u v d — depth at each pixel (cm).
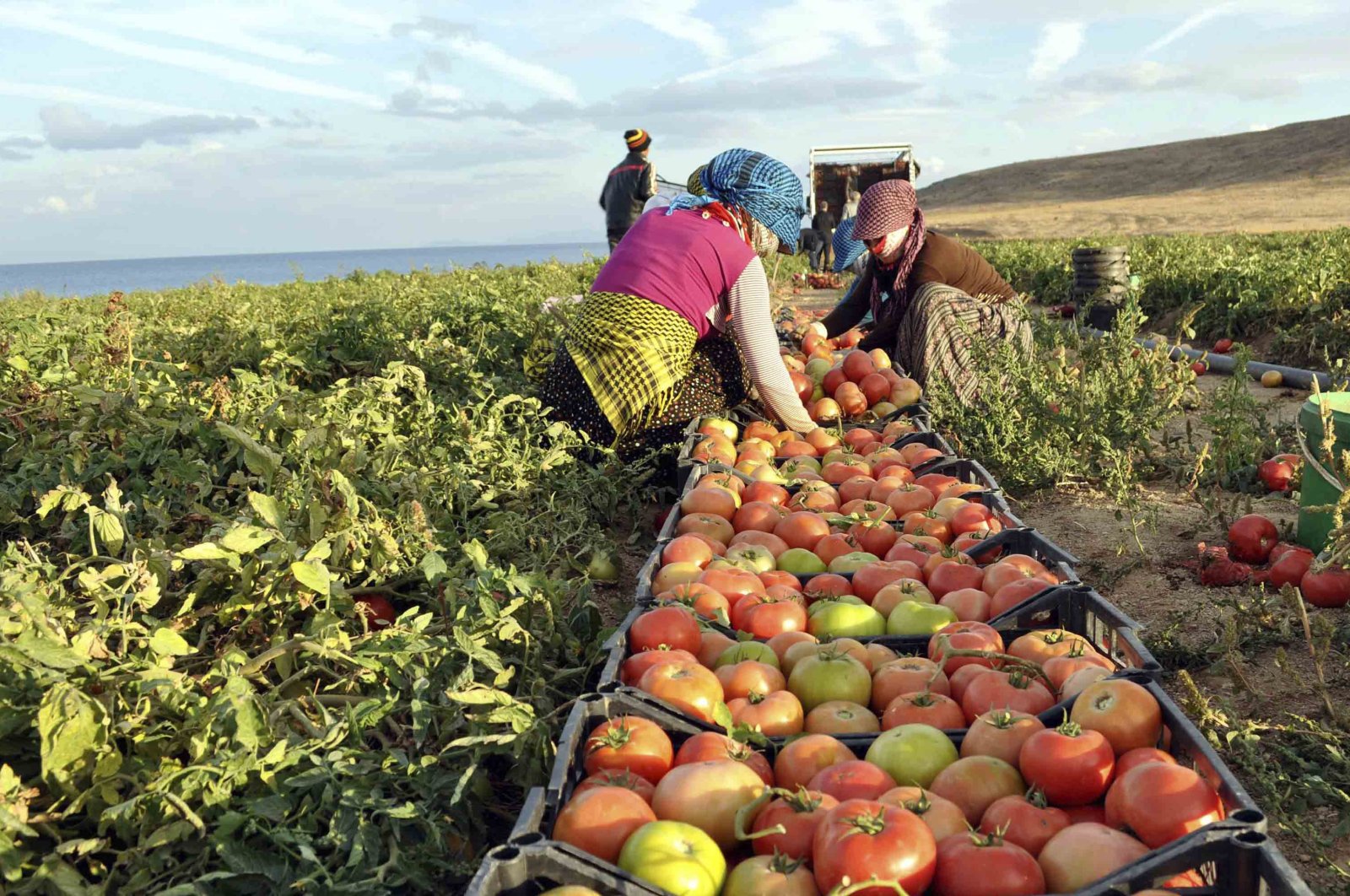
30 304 1227
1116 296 1303
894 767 237
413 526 352
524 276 1570
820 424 595
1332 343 998
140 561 308
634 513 529
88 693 249
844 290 2109
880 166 2872
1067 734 229
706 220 534
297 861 224
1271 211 6594
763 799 218
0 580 256
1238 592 420
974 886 193
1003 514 404
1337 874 254
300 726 276
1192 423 739
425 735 256
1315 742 289
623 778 231
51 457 447
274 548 317
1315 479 440
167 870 220
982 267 725
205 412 493
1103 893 185
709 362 577
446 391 648
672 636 295
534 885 196
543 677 317
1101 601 302
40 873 204
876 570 352
